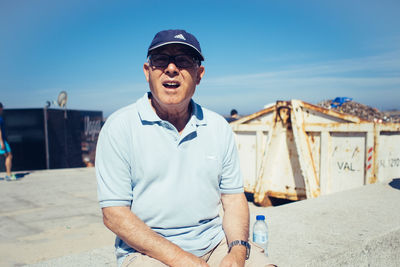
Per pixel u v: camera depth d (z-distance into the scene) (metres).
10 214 5.03
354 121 4.54
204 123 1.54
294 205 3.25
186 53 1.45
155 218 1.42
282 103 5.21
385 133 4.60
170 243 1.33
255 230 1.96
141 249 1.33
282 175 5.36
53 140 10.97
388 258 2.45
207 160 1.50
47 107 10.68
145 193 1.42
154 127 1.42
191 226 1.49
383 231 2.46
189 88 1.48
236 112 8.78
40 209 5.34
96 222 4.62
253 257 1.46
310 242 2.27
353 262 2.19
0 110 7.91
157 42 1.44
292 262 1.96
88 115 13.30
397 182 4.26
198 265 1.29
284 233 2.46
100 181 1.39
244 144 6.00
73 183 7.69
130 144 1.39
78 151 12.55
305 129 5.05
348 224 2.64
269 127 5.46
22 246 3.68
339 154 4.75
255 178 5.81
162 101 1.45
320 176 4.92
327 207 3.16
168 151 1.42
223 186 1.66
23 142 10.59
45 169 10.59
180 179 1.44
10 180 8.10
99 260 2.08
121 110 1.50
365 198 3.49
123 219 1.33
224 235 1.64
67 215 4.98
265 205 5.54
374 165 4.37
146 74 1.59
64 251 3.52
